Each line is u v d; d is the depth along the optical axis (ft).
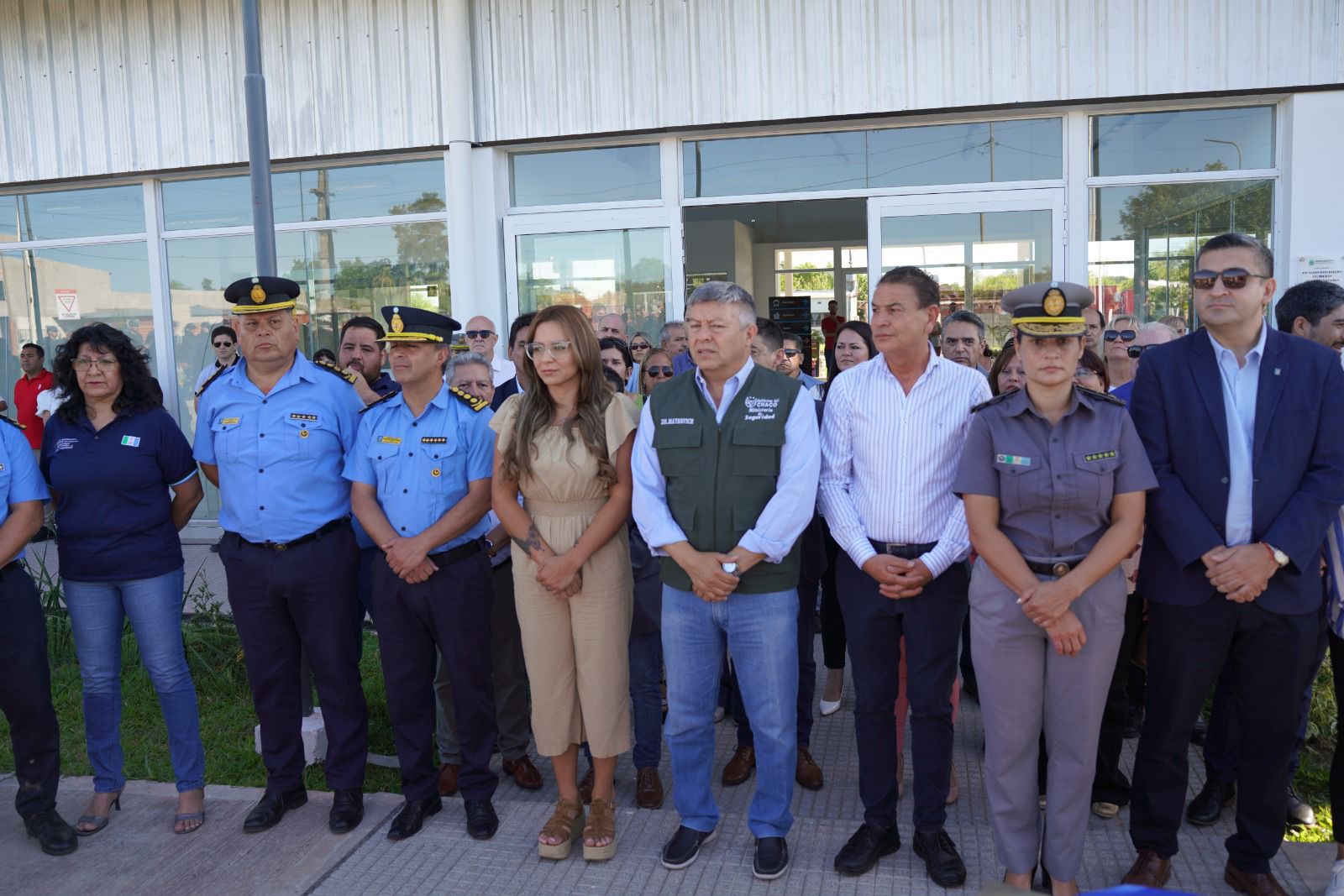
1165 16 20.57
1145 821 9.43
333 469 11.23
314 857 10.56
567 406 10.34
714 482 9.66
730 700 14.19
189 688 11.48
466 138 23.80
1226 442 8.85
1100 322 16.46
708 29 22.48
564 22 23.20
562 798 10.73
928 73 21.57
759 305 38.01
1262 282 8.71
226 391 11.31
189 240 27.27
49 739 11.09
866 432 9.89
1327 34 20.01
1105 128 21.85
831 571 13.61
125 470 11.02
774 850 9.88
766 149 23.31
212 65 25.38
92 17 26.05
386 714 14.74
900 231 22.86
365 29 24.20
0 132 27.12
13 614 10.74
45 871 10.46
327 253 25.98
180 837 11.10
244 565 11.00
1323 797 11.12
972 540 9.00
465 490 10.84
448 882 10.01
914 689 9.79
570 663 10.51
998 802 9.20
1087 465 8.62
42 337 28.86
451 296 24.90
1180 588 8.93
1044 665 9.00
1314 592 8.75
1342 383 8.77
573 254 24.26
